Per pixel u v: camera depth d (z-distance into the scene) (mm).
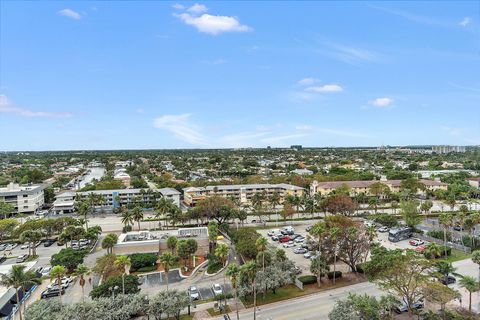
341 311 61625
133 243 107438
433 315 62375
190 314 73188
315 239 101000
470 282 66438
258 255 85875
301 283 84562
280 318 70000
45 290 86875
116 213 186125
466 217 126562
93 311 63938
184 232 119875
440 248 96812
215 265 102500
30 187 197875
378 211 175250
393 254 71125
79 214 165125
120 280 77562
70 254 99688
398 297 74688
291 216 164250
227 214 146250
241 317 71000
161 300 67750
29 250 117062
